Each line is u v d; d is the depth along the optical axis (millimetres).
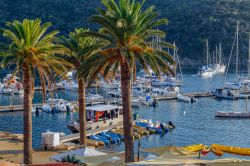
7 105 147000
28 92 61062
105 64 54812
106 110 104688
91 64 54500
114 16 53750
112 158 53344
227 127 113188
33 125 115000
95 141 88188
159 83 199375
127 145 55000
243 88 181750
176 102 158500
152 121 114875
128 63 53250
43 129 109438
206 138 99250
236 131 107938
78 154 52844
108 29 53906
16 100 163500
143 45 54500
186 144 92875
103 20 53656
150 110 140625
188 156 48875
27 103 61250
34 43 60062
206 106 149750
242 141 96500
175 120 122875
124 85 55000
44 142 75312
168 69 55688
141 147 89188
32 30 59562
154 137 99250
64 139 86062
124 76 54875
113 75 56938
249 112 127562
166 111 138875
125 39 53719
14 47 58781
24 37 58906
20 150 72438
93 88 185750
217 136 101750
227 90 170375
